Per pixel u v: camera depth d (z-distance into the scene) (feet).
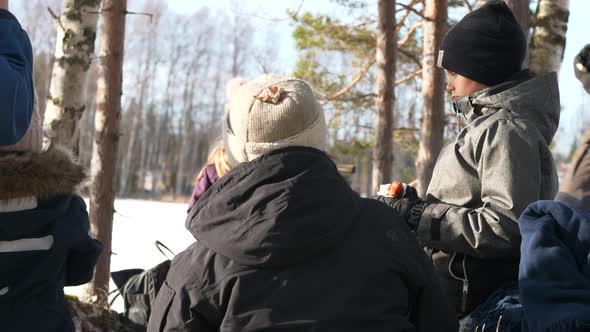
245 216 5.12
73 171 6.09
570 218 5.23
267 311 5.05
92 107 132.46
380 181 25.22
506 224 6.41
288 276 5.14
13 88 5.00
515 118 6.86
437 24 24.39
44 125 15.21
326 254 5.28
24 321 5.77
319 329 5.03
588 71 5.43
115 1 15.51
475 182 6.95
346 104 33.40
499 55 7.30
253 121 5.39
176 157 186.39
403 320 5.28
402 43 32.50
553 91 7.33
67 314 6.33
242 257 5.09
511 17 7.43
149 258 33.73
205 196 5.47
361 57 33.68
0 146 5.56
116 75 15.69
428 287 5.59
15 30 5.40
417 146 33.04
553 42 18.90
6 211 5.64
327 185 5.23
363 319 5.14
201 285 5.17
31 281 5.83
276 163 5.23
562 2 18.92
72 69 15.01
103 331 13.48
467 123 7.50
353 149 32.71
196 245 5.50
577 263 5.22
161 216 63.36
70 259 6.48
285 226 5.03
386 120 25.22
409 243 5.63
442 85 24.49
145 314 9.16
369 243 5.40
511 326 6.08
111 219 15.53
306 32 32.01
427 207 7.00
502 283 6.92
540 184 6.84
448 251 7.06
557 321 4.96
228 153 5.74
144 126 174.81
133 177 169.37
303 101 5.49
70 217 6.13
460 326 6.85
